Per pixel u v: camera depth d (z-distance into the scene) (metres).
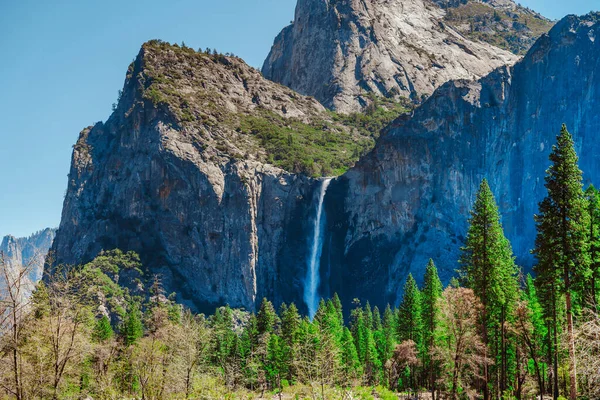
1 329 38.69
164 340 63.78
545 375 73.62
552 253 52.34
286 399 72.50
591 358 32.56
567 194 51.66
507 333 65.69
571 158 52.16
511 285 64.88
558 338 56.22
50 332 43.53
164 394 60.56
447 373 66.75
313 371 57.16
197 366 62.84
